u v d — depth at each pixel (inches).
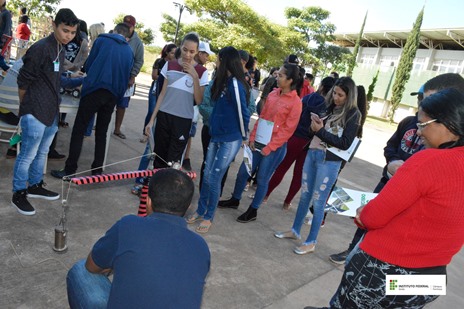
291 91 141.0
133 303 51.6
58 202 134.0
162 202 59.7
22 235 109.5
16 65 142.8
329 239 160.6
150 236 55.2
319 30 1092.5
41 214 123.6
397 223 64.8
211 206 137.0
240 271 118.0
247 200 182.5
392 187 62.9
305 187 139.8
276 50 812.6
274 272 122.4
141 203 117.6
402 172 62.7
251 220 157.9
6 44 218.8
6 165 153.1
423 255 63.6
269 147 140.3
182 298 53.1
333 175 129.2
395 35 1108.5
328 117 128.8
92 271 64.2
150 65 978.7
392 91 1003.3
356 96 121.3
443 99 59.9
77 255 106.7
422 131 63.2
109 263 58.2
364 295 70.3
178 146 144.4
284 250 139.7
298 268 128.9
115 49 144.6
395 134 121.0
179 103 138.0
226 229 145.8
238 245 135.0
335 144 121.7
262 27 793.6
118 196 151.0
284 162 175.5
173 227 57.4
